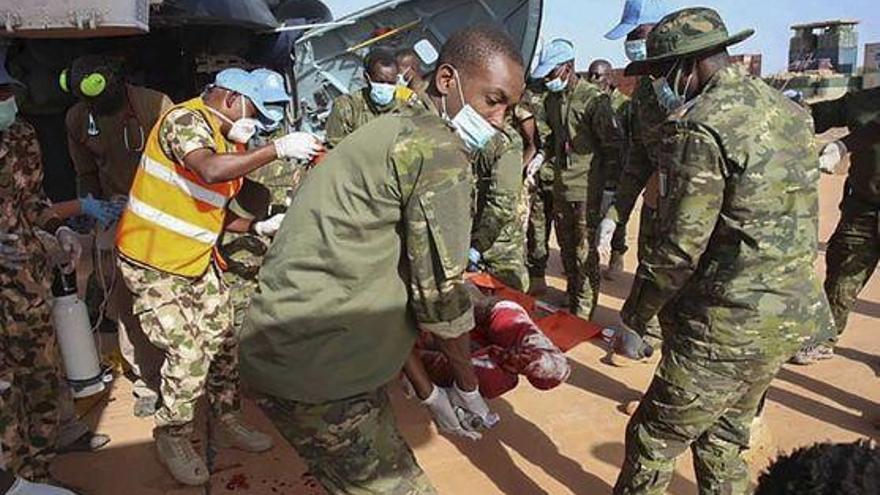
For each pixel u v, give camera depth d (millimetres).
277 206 4422
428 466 3688
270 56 7043
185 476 3518
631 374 4805
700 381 2527
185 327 3348
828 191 11664
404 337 2203
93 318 5230
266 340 2160
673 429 2627
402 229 2084
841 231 4543
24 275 3105
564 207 5562
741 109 2379
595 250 5543
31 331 3148
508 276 4832
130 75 6488
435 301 2068
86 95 3984
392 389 4594
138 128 4168
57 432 3449
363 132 2084
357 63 7379
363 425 2184
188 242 3264
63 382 3775
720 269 2500
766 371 2529
